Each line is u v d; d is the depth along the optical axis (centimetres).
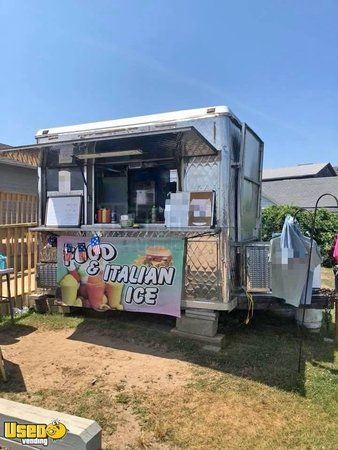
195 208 438
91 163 520
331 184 2420
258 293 445
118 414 275
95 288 491
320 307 435
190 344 414
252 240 528
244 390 313
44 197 549
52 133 534
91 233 499
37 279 546
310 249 383
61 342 423
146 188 526
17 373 341
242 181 461
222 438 247
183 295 445
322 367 362
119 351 396
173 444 240
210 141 440
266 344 422
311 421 269
